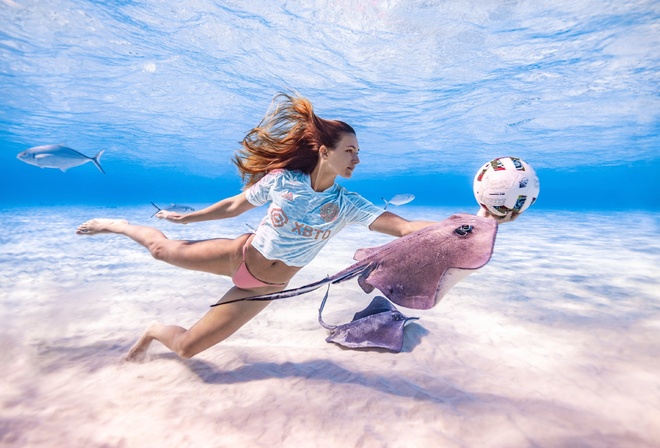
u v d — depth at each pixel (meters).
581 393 2.47
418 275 1.57
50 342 3.37
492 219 1.76
